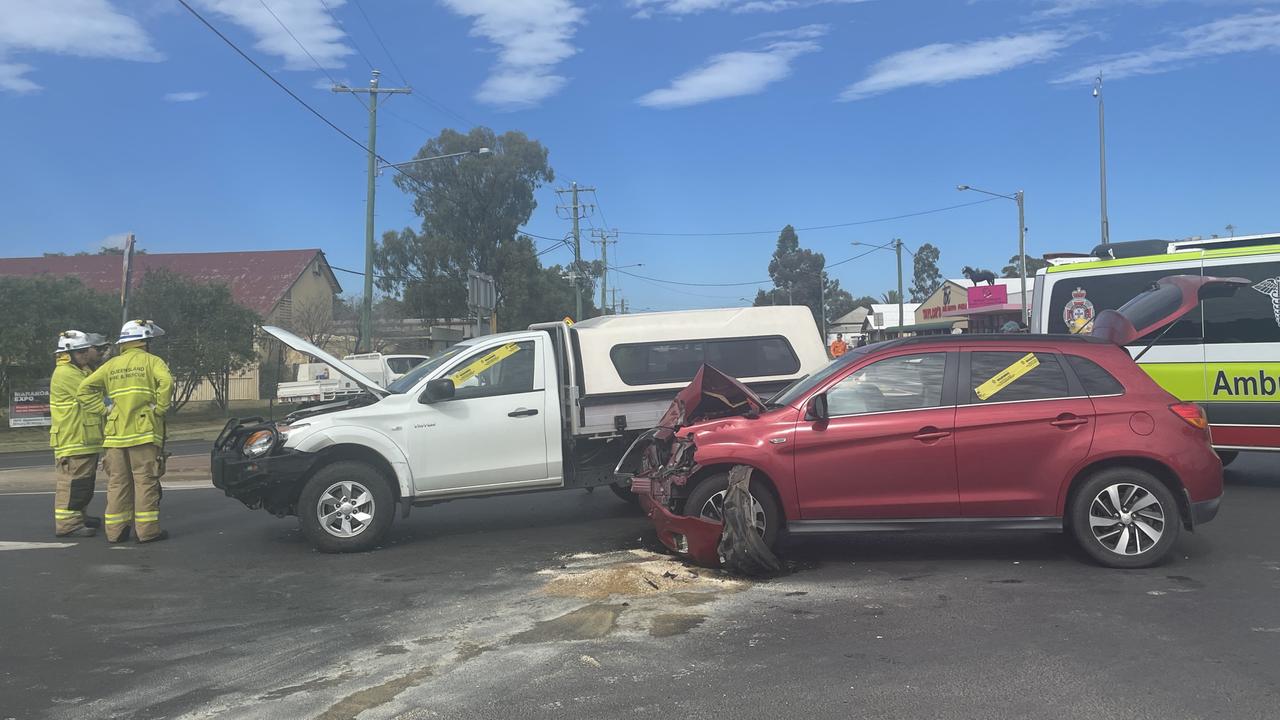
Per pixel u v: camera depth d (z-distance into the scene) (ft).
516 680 14.82
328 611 19.36
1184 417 20.99
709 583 20.53
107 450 27.68
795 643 16.35
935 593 19.40
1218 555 22.08
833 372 22.31
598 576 21.17
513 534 27.76
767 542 21.58
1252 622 16.98
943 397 21.53
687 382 29.37
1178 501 21.24
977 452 21.09
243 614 19.30
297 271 153.69
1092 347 21.89
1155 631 16.57
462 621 18.24
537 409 27.55
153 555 25.68
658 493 22.85
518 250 159.53
